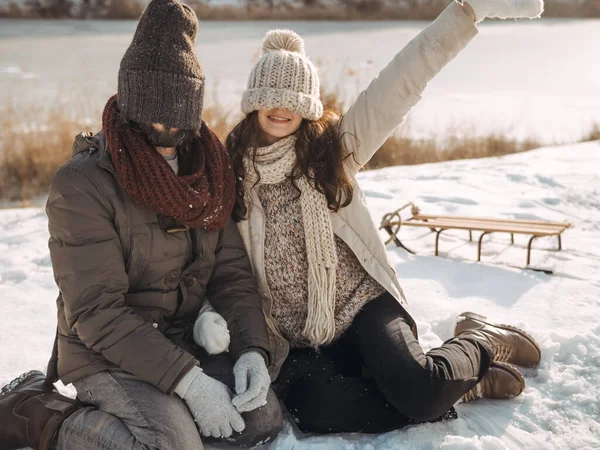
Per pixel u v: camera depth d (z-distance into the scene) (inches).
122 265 89.4
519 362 112.1
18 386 97.8
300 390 98.9
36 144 308.8
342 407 96.2
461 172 264.7
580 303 137.9
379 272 106.3
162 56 85.5
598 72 667.4
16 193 278.8
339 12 1525.6
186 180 89.6
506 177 251.4
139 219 90.4
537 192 227.9
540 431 97.2
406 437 95.3
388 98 106.1
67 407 88.9
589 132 383.9
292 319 107.1
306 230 102.7
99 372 88.8
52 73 586.9
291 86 99.5
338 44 842.2
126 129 87.4
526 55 812.6
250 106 100.0
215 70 601.3
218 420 86.1
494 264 162.4
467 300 141.3
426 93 536.7
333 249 103.7
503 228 163.2
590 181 239.5
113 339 86.1
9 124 331.3
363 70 565.3
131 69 85.6
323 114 107.1
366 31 1087.6
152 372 85.7
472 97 518.3
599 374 110.6
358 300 106.0
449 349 96.9
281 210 104.3
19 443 90.5
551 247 175.2
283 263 104.6
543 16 1524.4
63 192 87.0
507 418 100.1
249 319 97.7
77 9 1491.1
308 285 103.9
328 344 106.7
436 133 386.3
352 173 110.0
